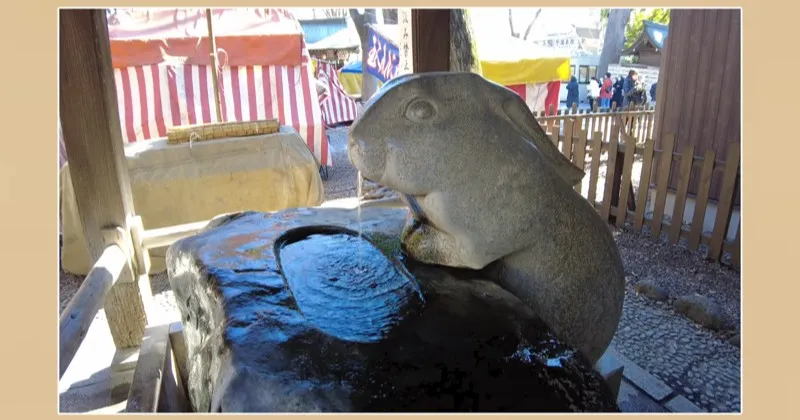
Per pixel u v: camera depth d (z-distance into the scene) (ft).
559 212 5.78
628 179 16.06
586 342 6.17
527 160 5.68
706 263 13.84
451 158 5.50
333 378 4.33
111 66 9.35
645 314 11.35
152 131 21.81
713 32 15.78
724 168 13.43
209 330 5.82
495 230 5.61
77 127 8.86
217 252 6.79
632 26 63.98
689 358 9.67
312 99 23.93
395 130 5.58
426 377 4.40
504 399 4.17
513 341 4.91
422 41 10.41
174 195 15.14
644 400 8.26
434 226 6.35
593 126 24.89
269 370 4.39
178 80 21.83
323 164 24.71
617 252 6.35
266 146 16.46
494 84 6.01
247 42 22.27
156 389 6.64
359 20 38.96
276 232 7.50
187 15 23.93
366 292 5.85
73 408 8.77
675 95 17.22
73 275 14.38
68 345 6.25
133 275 9.67
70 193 13.85
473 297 5.61
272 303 5.47
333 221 8.09
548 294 5.82
